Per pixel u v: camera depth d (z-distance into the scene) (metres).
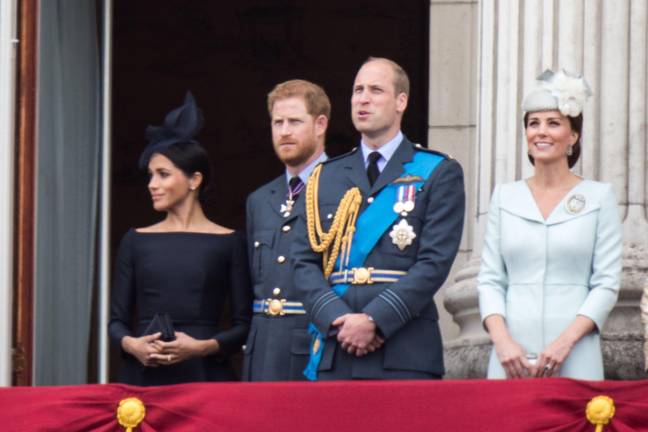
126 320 39.69
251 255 39.69
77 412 34.69
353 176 37.09
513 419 33.84
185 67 64.25
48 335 43.75
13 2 42.53
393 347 35.75
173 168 40.06
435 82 49.75
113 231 63.47
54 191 44.06
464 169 49.34
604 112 41.19
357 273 36.28
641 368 39.50
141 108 64.12
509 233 36.16
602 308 35.28
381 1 63.06
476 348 41.75
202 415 34.47
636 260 40.22
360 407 34.12
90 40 45.44
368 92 37.03
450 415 33.97
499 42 42.84
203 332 39.41
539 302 35.69
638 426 33.69
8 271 41.94
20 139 42.47
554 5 41.84
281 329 38.62
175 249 39.62
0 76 42.28
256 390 34.44
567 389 33.91
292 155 39.56
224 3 64.25
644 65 41.25
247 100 64.06
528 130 36.47
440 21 49.97
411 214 36.41
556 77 36.34
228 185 63.75
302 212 37.28
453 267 47.88
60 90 44.41
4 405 34.75
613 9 41.44
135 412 34.56
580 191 36.19
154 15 64.44
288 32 63.91
